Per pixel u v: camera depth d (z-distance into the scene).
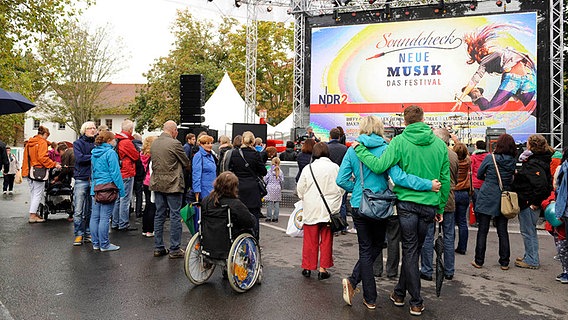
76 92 34.44
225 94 20.09
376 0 17.84
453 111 17.03
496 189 6.07
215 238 5.08
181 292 5.04
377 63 17.78
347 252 7.07
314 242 5.66
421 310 4.45
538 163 6.08
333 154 7.76
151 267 6.03
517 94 16.33
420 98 17.36
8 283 5.25
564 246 5.63
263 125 14.95
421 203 4.26
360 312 4.50
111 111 41.47
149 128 37.06
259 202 6.41
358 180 4.53
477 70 16.73
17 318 4.21
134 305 4.61
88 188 7.39
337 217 5.52
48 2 14.59
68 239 7.73
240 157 6.34
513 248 7.51
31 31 14.90
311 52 18.55
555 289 5.36
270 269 6.05
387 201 4.30
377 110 17.81
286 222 9.91
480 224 6.30
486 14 16.61
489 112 16.62
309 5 18.55
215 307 4.59
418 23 17.31
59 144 9.90
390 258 5.78
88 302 4.67
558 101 15.94
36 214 9.39
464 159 6.44
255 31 20.11
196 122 11.32
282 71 35.66
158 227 6.60
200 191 6.64
